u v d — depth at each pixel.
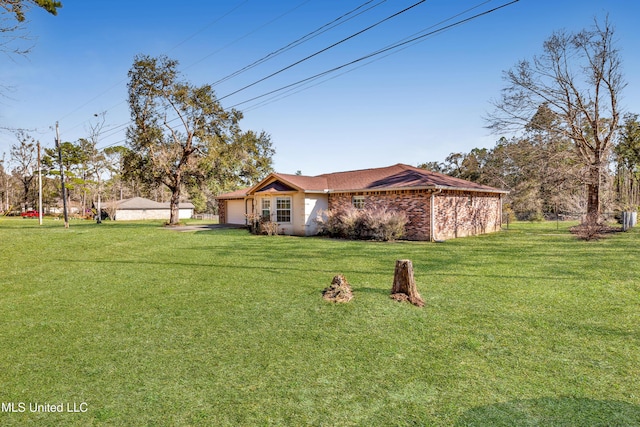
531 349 4.29
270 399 3.29
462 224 17.20
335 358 4.11
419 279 7.68
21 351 4.39
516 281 7.48
